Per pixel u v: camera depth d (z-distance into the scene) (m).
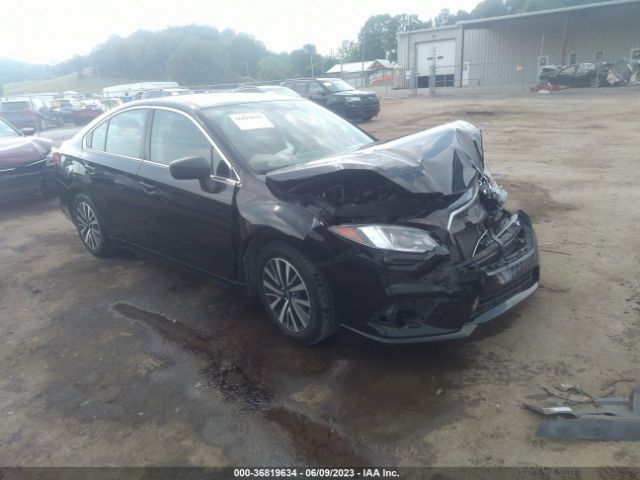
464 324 2.88
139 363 3.35
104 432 2.73
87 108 28.69
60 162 5.36
